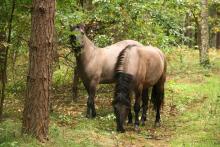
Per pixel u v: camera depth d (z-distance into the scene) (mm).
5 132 8312
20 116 10430
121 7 13352
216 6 27781
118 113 10188
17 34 10086
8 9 9281
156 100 11883
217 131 10625
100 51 12109
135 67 10609
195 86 16938
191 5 18656
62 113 11906
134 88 10727
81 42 11453
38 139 8234
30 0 9289
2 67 9859
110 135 10000
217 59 26031
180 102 14148
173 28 14234
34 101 8242
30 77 8266
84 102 13828
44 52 8227
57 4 10758
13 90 12797
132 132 10648
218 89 16312
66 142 8609
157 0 13539
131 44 11617
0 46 9164
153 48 11805
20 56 12352
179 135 10469
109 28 14102
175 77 19375
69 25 11773
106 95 14688
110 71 12109
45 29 8203
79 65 11992
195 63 23203
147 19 13766
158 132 10859
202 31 22422
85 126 10555
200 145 9320
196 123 11523
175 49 18672
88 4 14484
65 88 15406
